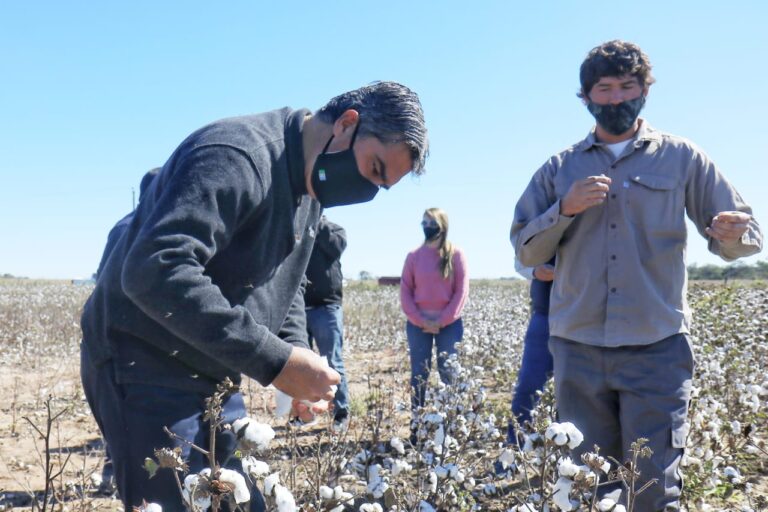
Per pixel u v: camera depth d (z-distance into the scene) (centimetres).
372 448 395
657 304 319
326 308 593
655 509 311
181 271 203
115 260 230
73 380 905
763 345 746
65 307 2188
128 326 228
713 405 470
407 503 309
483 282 4569
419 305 600
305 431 505
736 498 438
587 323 329
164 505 226
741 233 305
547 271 475
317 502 232
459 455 371
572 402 336
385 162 231
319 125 236
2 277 6594
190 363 231
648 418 315
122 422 230
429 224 598
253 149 221
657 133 335
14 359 1212
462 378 431
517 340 1088
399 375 793
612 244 326
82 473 388
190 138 224
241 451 191
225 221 214
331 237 591
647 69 324
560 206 322
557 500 226
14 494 443
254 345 213
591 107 331
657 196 323
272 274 245
